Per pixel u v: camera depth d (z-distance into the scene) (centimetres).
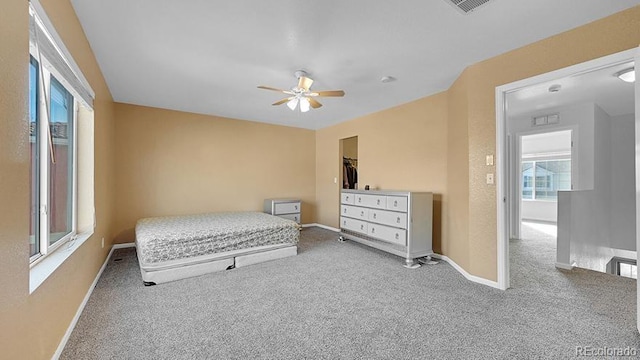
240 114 491
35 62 166
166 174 450
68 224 228
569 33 218
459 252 313
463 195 301
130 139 421
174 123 458
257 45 242
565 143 725
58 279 161
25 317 118
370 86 344
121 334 185
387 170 445
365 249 412
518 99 374
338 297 245
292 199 546
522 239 487
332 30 219
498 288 262
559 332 187
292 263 343
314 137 633
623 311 217
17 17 111
